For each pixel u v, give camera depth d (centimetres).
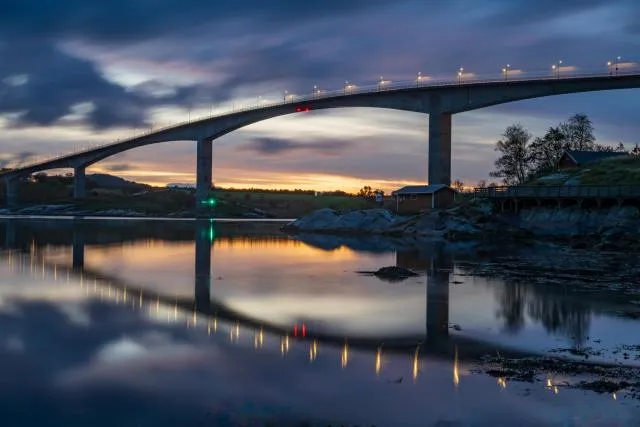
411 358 2033
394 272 4362
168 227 12138
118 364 1895
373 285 3834
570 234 7338
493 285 3822
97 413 1479
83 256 5597
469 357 2055
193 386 1688
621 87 11012
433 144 12762
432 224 9100
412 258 5666
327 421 1448
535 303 3131
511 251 6328
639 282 3941
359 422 1445
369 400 1596
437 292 3525
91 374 1784
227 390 1659
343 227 10506
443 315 2811
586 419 1477
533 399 1612
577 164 9956
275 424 1423
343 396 1623
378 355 2069
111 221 15212
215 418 1453
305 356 2039
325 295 3412
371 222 10331
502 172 13862
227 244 7569
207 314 2791
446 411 1521
